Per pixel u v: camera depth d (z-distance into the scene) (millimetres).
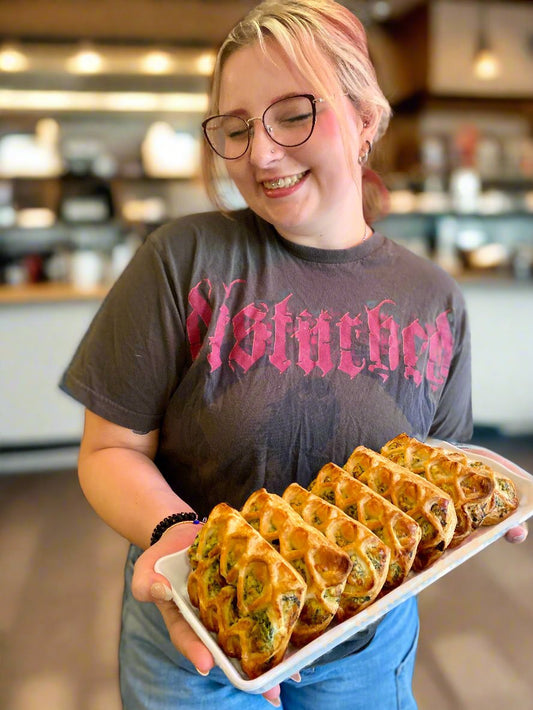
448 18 4016
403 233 4531
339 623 595
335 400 808
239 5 4023
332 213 792
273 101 722
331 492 681
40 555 2240
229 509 611
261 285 816
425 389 884
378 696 893
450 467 704
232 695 813
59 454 3219
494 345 3328
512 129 4707
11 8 3791
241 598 547
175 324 794
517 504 736
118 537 2365
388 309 855
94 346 809
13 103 3910
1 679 1612
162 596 585
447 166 4297
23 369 3072
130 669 846
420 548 648
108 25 3920
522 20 4105
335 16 761
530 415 3426
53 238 4102
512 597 1963
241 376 792
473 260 4129
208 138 827
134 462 804
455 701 1559
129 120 4223
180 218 864
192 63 3768
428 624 1838
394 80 4434
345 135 740
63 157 3996
